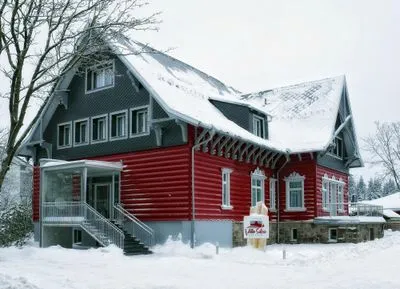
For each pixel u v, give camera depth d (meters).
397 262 17.36
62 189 27.70
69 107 30.14
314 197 31.95
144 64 27.66
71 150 29.72
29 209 33.72
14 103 16.12
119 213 26.67
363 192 113.88
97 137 28.95
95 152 28.50
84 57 18.14
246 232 22.53
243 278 14.26
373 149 64.00
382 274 14.24
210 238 25.64
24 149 31.86
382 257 19.17
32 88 16.20
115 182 28.02
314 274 14.89
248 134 28.92
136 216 26.25
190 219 24.48
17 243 29.27
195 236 24.53
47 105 30.31
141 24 17.66
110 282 13.38
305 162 32.50
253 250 21.34
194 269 16.56
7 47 15.98
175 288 12.28
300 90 38.03
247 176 29.88
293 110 36.03
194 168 24.98
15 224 30.88
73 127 29.80
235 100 31.22
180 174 24.97
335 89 36.19
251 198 30.06
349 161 38.09
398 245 24.94
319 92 36.69
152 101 25.80
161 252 24.19
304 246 29.20
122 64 27.72
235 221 27.92
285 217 32.84
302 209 32.28
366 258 19.06
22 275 14.01
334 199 35.81
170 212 25.08
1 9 15.23
